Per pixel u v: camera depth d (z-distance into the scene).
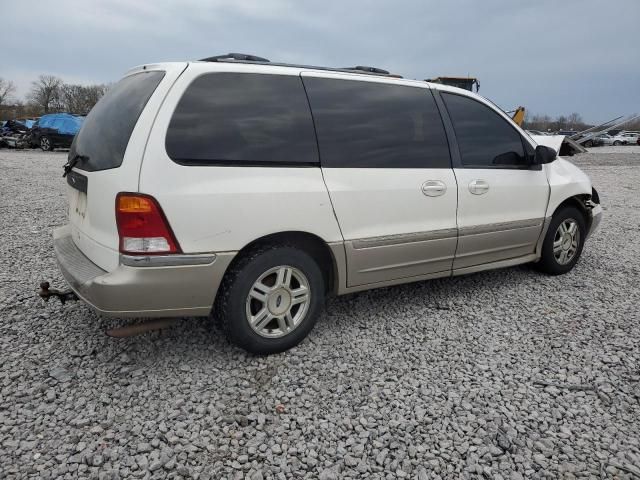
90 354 3.18
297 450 2.37
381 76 3.71
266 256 3.04
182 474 2.21
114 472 2.20
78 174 3.15
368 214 3.41
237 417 2.60
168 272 2.75
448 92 4.01
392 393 2.84
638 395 2.86
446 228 3.82
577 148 5.51
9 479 2.13
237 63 3.08
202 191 2.78
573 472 2.27
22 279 4.49
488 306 4.12
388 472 2.25
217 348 3.30
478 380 2.98
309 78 3.30
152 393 2.79
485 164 4.10
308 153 3.18
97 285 2.69
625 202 10.10
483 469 2.28
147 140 2.69
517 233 4.37
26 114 71.69
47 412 2.60
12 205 8.42
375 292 4.40
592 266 5.30
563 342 3.49
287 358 3.21
